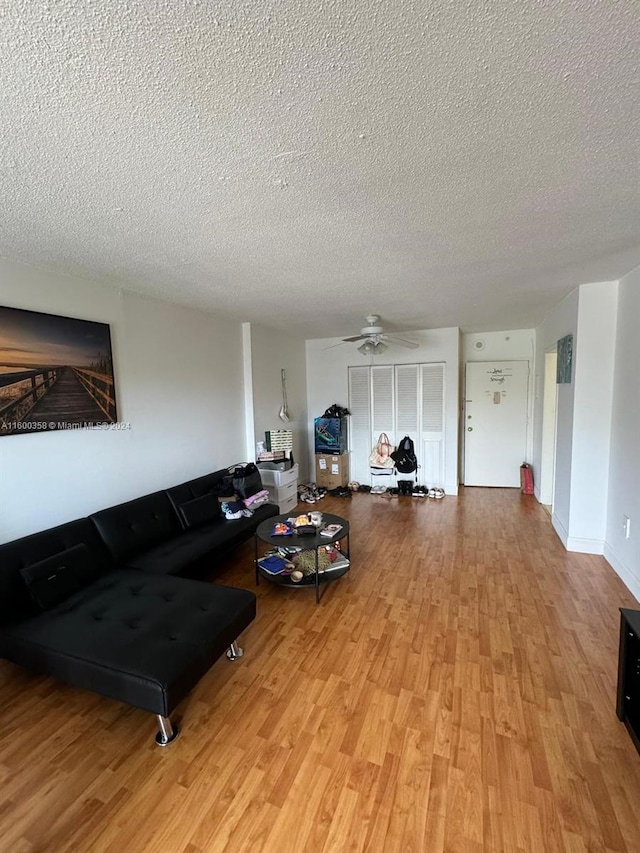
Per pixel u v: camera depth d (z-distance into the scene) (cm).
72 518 262
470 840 124
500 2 78
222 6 77
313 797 139
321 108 107
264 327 479
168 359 344
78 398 263
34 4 76
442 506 483
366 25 83
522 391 550
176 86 97
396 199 161
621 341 294
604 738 159
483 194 158
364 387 572
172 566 255
